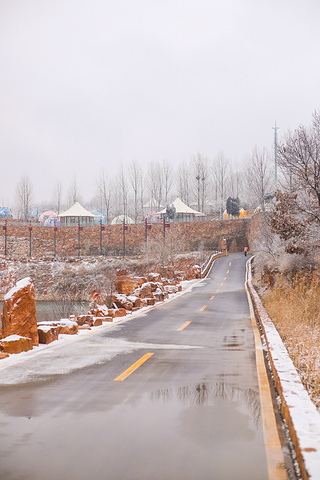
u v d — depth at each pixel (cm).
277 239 3884
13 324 1261
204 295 3703
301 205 2712
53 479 432
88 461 475
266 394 755
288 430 567
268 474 441
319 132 2445
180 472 446
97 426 589
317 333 1348
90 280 7431
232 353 1177
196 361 1061
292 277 2897
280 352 1038
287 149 2459
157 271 5700
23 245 10325
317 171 2398
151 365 1012
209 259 7394
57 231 10538
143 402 705
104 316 2184
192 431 568
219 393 761
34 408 674
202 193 12962
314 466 401
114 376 897
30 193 13850
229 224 10062
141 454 493
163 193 13625
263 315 1948
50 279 7669
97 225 10419
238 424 596
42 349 1256
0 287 7731
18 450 507
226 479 430
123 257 8575
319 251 2755
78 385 821
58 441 534
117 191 13700
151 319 2103
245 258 8069
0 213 14250
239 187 13538
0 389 795
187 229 10150
